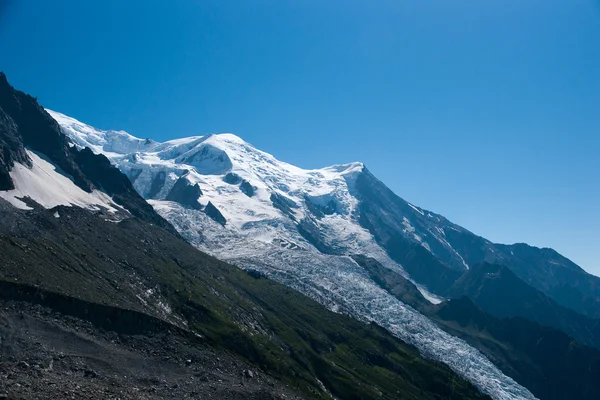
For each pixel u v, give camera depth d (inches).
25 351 3425.2
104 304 4475.9
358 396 7337.6
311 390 6318.9
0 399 2529.5
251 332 7303.2
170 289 6914.4
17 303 3956.7
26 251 5128.0
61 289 4530.0
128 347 4188.0
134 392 3312.0
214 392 3821.4
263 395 4067.4
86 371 3435.0
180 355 4414.4
